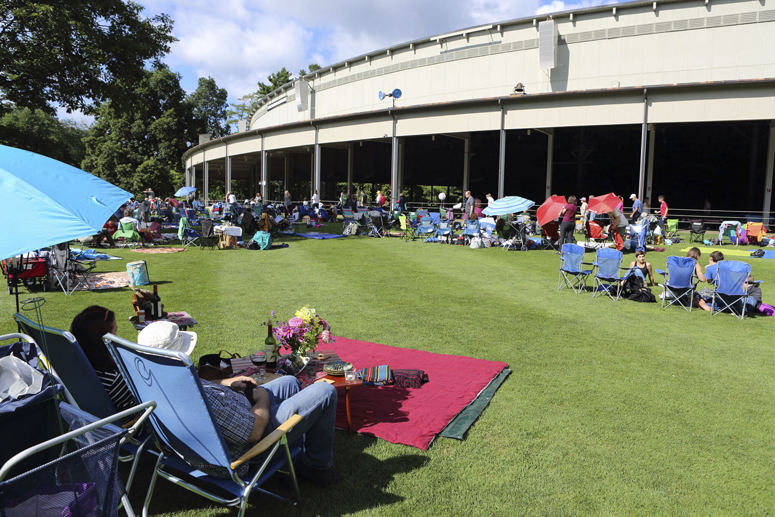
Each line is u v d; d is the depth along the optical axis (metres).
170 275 11.33
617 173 30.70
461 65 29.14
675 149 29.30
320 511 3.09
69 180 3.15
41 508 2.03
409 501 3.20
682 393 5.04
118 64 19.17
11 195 2.71
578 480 3.47
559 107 22.28
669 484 3.45
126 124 52.94
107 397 3.04
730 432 4.22
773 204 25.19
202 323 7.20
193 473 2.88
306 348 4.58
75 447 2.65
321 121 29.92
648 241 18.48
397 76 32.09
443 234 19.30
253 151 36.44
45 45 16.89
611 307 8.98
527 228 17.86
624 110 21.09
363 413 4.44
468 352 6.21
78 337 3.18
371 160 38.94
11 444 2.48
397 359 5.84
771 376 5.57
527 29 27.00
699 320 8.16
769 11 22.05
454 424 4.24
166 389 2.63
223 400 2.76
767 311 8.56
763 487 3.43
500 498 3.25
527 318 8.00
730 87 19.42
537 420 4.38
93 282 10.13
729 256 15.98
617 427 4.27
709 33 23.09
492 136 31.33
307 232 22.69
